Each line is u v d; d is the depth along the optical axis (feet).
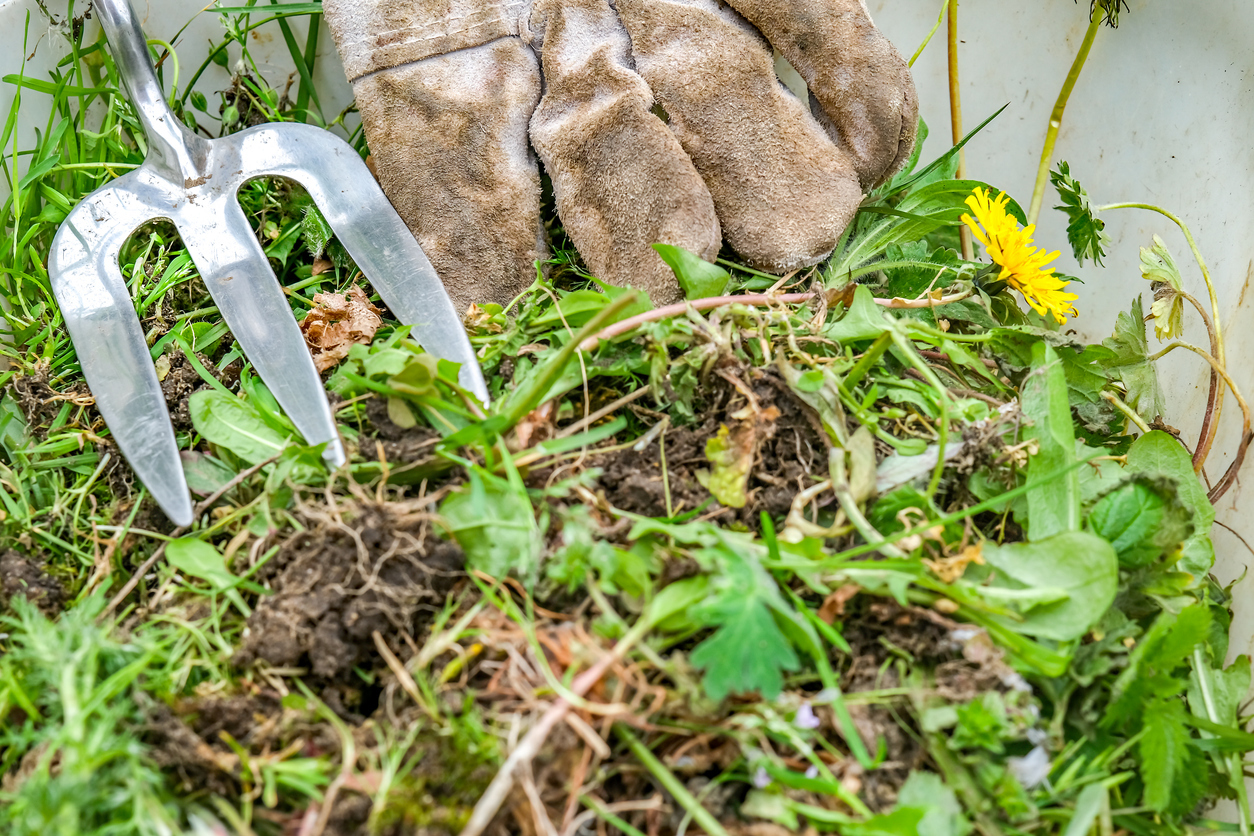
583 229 1.51
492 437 1.36
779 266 1.50
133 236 1.55
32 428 1.47
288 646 1.31
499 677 1.30
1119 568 1.37
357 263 1.51
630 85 1.51
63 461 1.45
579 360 1.41
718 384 1.42
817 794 1.30
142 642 1.32
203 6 1.62
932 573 1.32
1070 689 1.33
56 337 1.52
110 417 1.43
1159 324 1.51
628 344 1.44
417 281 1.49
